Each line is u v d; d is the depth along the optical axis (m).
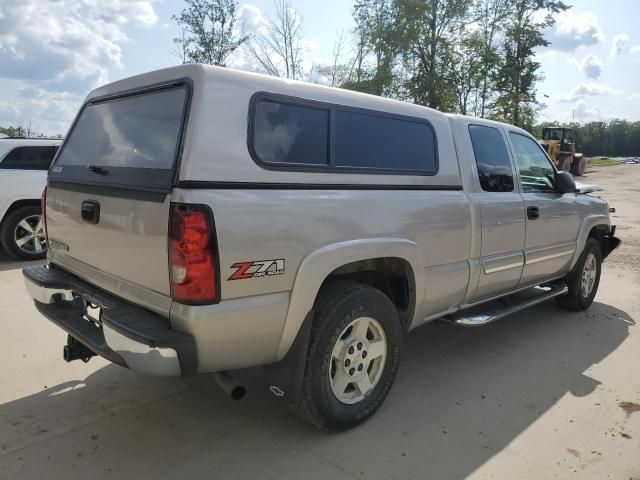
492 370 4.00
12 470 2.61
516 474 2.70
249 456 2.79
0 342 4.26
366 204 2.97
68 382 3.58
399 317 3.38
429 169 3.51
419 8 24.48
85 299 3.03
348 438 2.99
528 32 29.66
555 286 5.21
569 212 4.97
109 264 2.79
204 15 18.39
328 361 2.84
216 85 2.46
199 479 2.59
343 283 3.02
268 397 3.45
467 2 26.52
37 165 7.42
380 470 2.70
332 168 2.88
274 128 2.64
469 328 4.96
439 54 27.56
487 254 3.95
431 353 4.34
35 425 3.03
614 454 2.91
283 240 2.55
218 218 2.32
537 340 4.69
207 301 2.32
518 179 4.36
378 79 23.83
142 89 2.80
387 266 3.28
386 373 3.23
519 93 30.31
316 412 2.86
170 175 2.36
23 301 5.36
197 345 2.36
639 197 17.59
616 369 4.07
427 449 2.90
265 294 2.52
